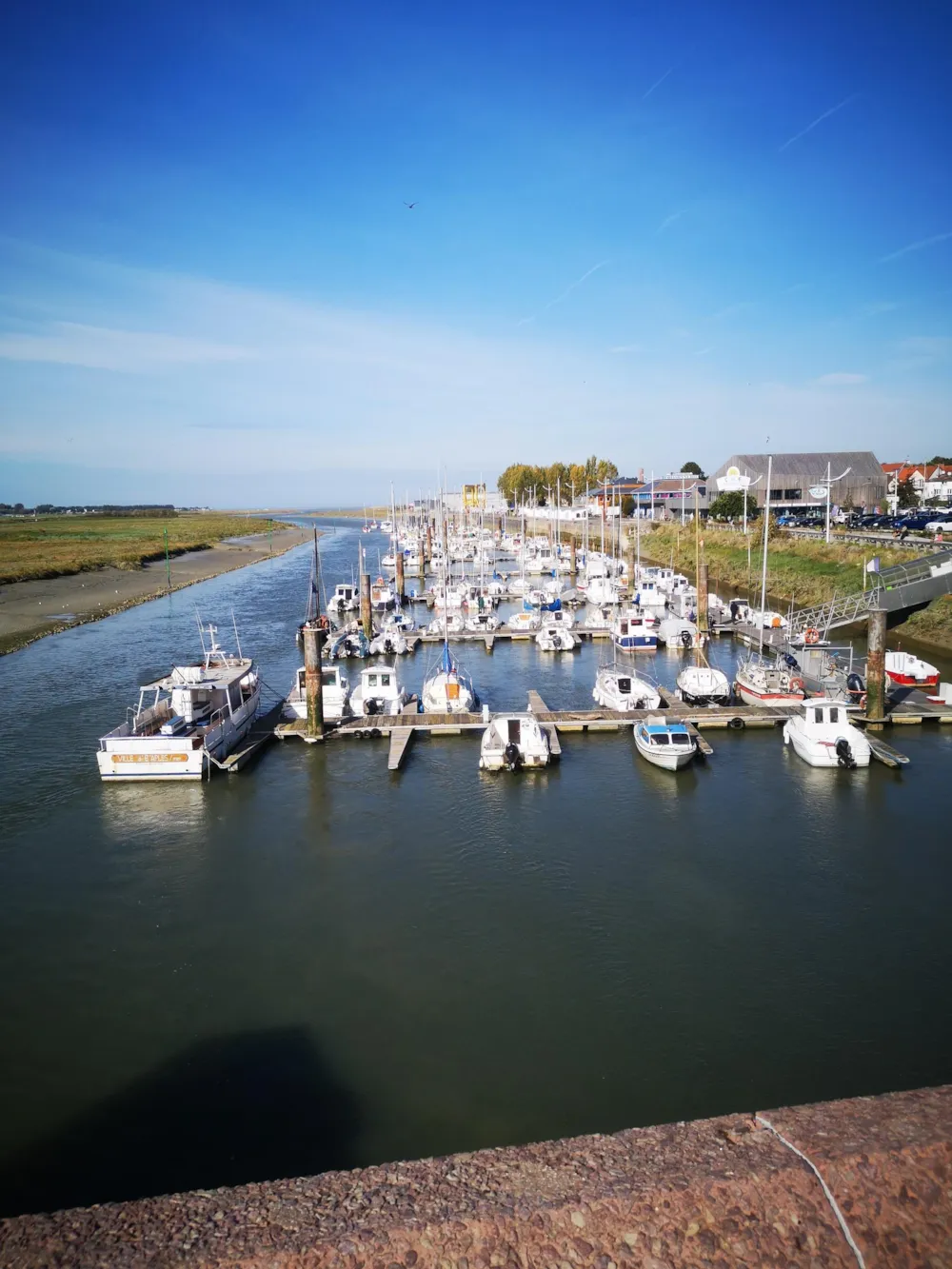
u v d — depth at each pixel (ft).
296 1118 54.70
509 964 71.67
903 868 88.63
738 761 122.83
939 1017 64.49
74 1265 22.81
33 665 194.08
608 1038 62.23
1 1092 57.26
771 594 282.36
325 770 121.29
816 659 164.45
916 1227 23.70
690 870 88.63
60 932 77.82
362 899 83.46
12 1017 65.31
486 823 101.81
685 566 370.12
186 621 262.67
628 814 103.76
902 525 352.49
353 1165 50.78
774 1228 23.50
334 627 253.65
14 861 93.04
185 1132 53.67
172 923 79.20
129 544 549.54
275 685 174.91
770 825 99.81
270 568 442.91
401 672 189.06
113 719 148.36
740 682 156.66
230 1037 62.75
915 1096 27.43
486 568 401.08
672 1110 55.06
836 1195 24.00
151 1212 24.48
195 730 123.13
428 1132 53.42
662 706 149.07
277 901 83.30
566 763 123.44
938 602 207.41
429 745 132.36
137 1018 65.21
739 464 489.26
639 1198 23.93
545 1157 25.76
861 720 135.33
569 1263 22.80
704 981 68.95
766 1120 26.53
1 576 346.33
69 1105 56.08
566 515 594.65
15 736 138.00
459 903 82.23
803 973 70.08
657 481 603.26
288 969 71.41
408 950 74.08
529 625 228.22
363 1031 63.26
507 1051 60.75
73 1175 50.55
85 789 114.42
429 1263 22.68
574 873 88.28
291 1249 22.91
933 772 116.16
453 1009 65.62
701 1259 22.98
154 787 115.03
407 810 106.11
